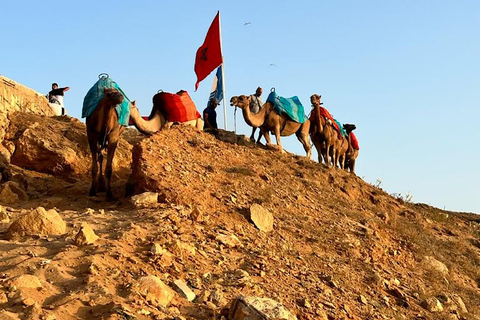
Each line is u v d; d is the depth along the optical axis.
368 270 12.62
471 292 14.38
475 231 20.98
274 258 11.27
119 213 12.20
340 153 24.45
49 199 13.66
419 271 14.37
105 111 14.07
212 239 11.30
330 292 10.66
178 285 8.72
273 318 7.78
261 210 13.23
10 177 15.77
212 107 21.14
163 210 12.12
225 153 17.20
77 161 17.64
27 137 17.45
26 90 20.72
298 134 22.03
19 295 7.24
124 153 18.56
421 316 11.52
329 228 14.47
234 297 9.01
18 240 9.97
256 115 20.52
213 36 21.47
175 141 16.27
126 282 8.33
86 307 7.32
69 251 9.16
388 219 17.59
